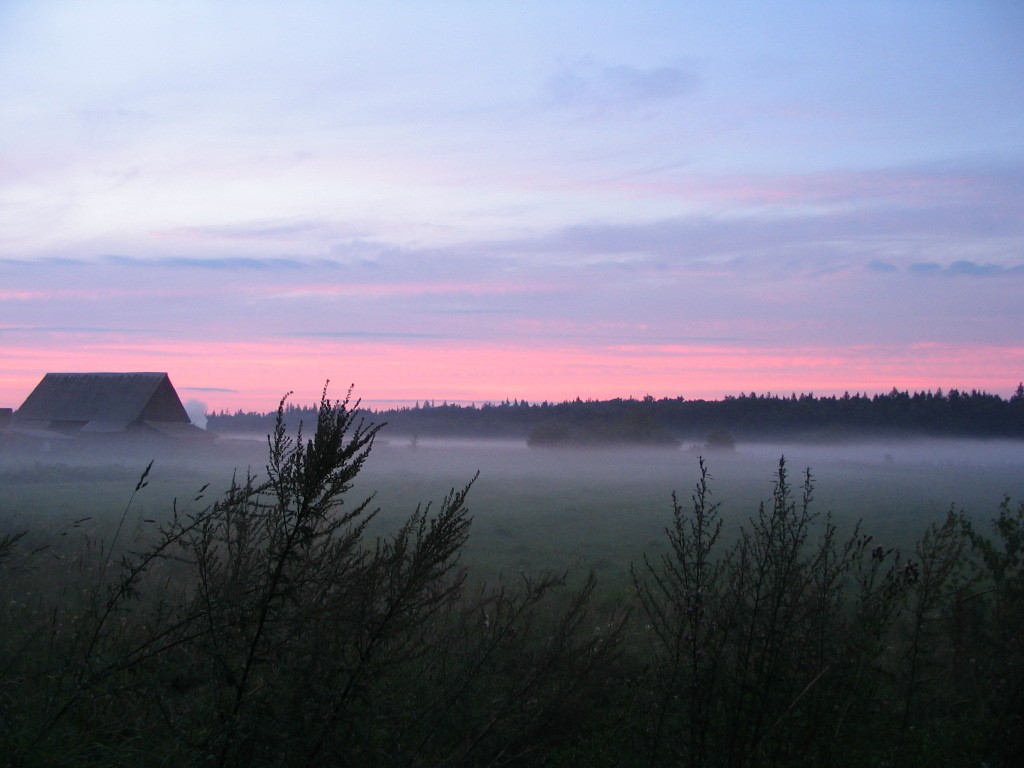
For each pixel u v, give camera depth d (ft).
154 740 14.53
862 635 16.51
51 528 48.21
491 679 17.30
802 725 15.15
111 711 15.16
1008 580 19.86
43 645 19.86
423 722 15.31
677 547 16.48
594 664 17.54
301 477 12.91
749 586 16.34
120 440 228.43
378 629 13.29
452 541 14.25
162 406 247.29
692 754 14.21
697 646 15.21
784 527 16.21
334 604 13.24
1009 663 18.56
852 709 15.65
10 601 24.82
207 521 14.53
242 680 12.49
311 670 12.65
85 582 29.76
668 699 15.20
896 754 15.60
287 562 13.16
